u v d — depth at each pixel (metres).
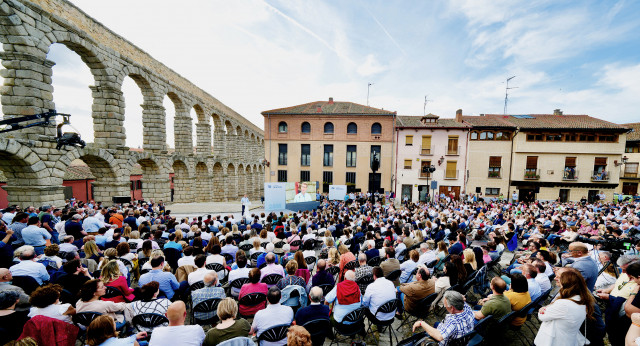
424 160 30.73
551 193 29.14
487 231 11.84
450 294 3.61
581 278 3.30
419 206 23.30
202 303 4.69
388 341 5.21
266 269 5.85
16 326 3.55
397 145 31.23
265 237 8.75
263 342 3.95
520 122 31.30
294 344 2.69
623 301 3.68
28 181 13.39
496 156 29.86
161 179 22.88
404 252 8.30
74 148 15.12
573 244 5.11
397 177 31.31
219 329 3.43
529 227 12.59
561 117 33.06
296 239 9.03
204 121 30.69
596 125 28.94
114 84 17.83
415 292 5.00
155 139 22.53
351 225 12.53
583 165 28.47
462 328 3.49
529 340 5.06
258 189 53.75
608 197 28.25
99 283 4.09
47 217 9.20
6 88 12.61
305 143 34.19
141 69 20.38
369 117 33.03
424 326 3.68
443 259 7.32
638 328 2.70
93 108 17.69
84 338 4.90
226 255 7.62
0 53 12.30
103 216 12.27
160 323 4.25
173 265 7.13
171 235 8.02
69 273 4.89
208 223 11.48
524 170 29.25
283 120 34.25
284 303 5.02
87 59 16.62
